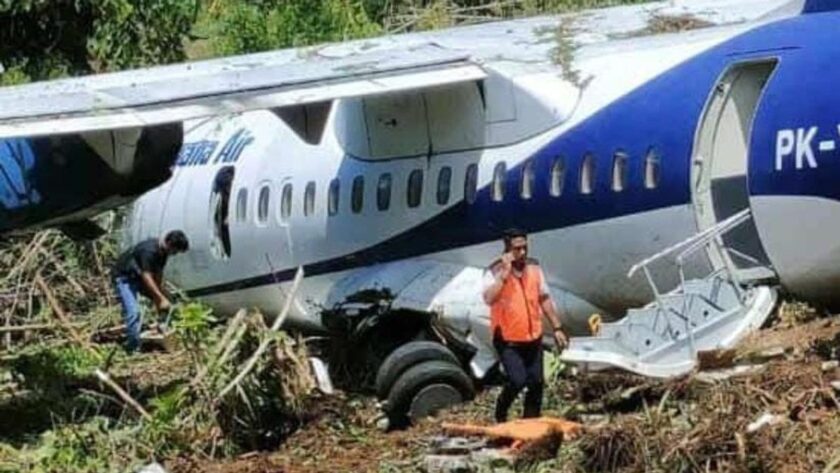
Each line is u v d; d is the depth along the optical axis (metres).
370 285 30.25
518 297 24.39
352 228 31.30
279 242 33.16
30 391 29.53
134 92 27.89
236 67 30.73
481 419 25.47
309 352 30.67
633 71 27.20
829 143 24.39
